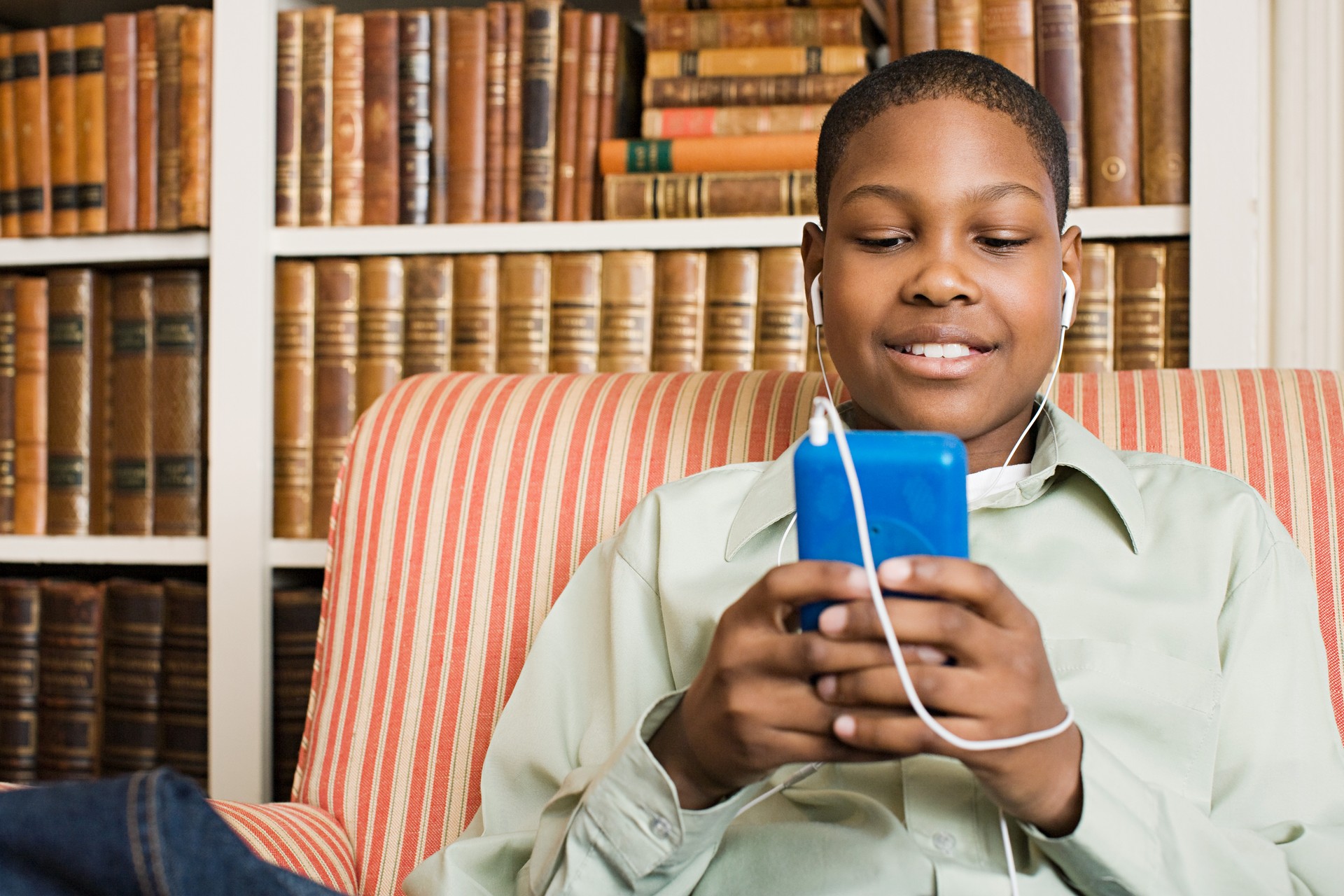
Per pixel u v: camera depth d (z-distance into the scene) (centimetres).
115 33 148
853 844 70
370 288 144
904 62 84
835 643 54
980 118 78
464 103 143
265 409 145
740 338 136
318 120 145
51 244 152
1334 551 91
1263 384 100
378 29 144
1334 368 128
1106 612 77
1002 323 77
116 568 172
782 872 71
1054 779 60
